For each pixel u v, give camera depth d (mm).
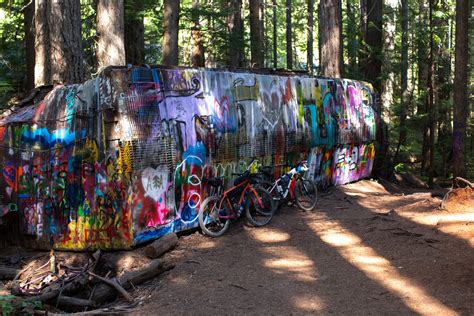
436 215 8352
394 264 6465
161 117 7832
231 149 9180
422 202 9438
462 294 5301
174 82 8156
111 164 7332
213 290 6035
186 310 5508
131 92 7469
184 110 8250
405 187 15352
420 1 19406
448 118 18344
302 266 6684
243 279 6312
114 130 7312
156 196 7703
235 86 9438
